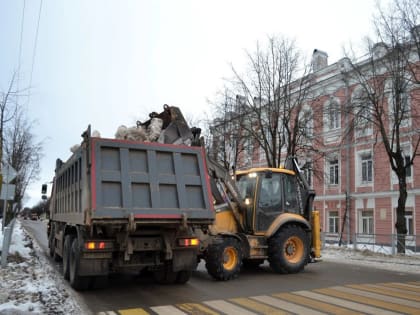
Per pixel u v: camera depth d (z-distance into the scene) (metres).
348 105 18.72
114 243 7.46
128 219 7.07
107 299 7.25
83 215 7.23
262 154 26.50
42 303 6.74
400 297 7.52
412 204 21.47
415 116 16.47
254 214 10.52
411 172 21.70
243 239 10.20
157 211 7.35
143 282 8.98
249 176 11.18
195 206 7.78
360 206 24.38
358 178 24.64
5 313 5.64
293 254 10.87
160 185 7.58
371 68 18.23
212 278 9.73
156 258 7.99
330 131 26.05
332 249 17.91
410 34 15.34
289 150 19.27
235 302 7.03
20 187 31.64
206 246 9.27
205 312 6.32
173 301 7.11
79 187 7.84
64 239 9.56
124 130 8.26
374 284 9.03
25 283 8.32
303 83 20.20
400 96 16.84
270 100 19.55
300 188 11.72
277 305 6.81
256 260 11.73
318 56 28.34
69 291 7.82
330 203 26.42
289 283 9.09
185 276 8.59
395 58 16.03
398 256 15.22
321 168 25.12
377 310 6.48
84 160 7.49
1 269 10.13
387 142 17.08
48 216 14.71
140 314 6.21
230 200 10.50
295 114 21.34
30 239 21.30
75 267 7.66
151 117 9.73
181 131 9.00
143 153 7.62
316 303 6.98
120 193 7.20
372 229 23.58
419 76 16.64
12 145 25.19
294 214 11.20
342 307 6.67
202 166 8.06
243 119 20.69
